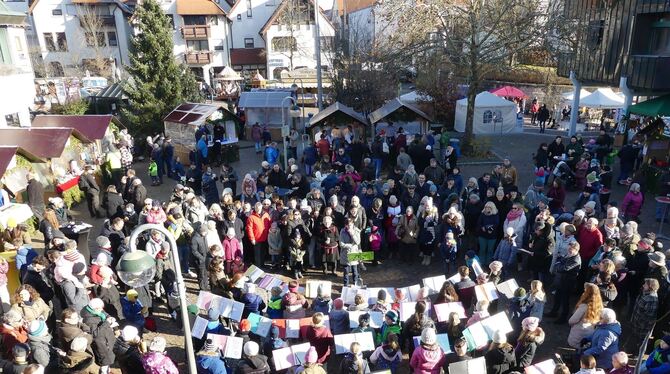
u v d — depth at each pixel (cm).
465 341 691
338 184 1388
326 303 861
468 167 2120
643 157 1852
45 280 877
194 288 1112
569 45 2155
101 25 4878
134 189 1391
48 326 878
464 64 2245
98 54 4609
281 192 1430
